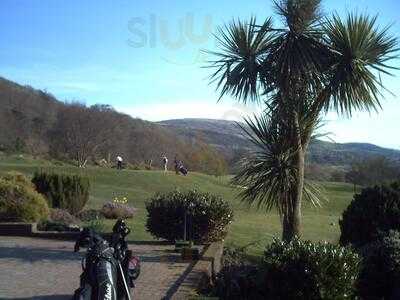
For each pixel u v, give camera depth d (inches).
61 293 345.4
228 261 506.0
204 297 338.3
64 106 2915.8
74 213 856.9
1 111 2918.3
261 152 518.3
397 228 475.2
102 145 2805.1
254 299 362.6
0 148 2711.6
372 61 502.0
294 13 495.8
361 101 507.5
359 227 490.3
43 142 2901.1
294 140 514.6
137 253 500.1
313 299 335.0
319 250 344.5
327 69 502.3
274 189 513.0
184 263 452.8
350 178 2128.4
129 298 271.0
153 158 3036.4
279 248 360.8
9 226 591.8
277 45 500.4
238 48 513.7
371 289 403.2
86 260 265.4
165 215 531.2
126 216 884.6
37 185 852.6
